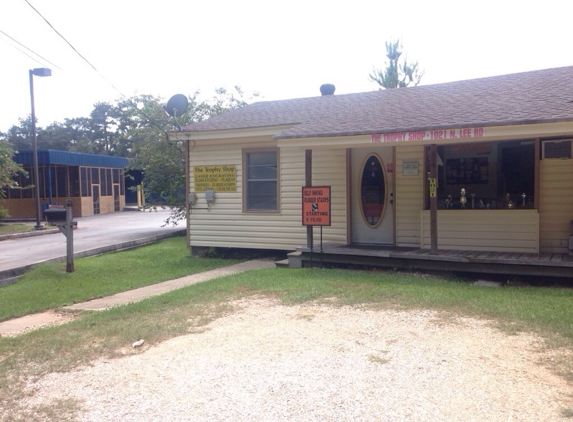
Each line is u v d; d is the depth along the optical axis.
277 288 8.62
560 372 4.75
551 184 9.66
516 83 11.18
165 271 11.98
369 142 9.50
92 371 5.37
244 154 13.20
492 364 4.99
